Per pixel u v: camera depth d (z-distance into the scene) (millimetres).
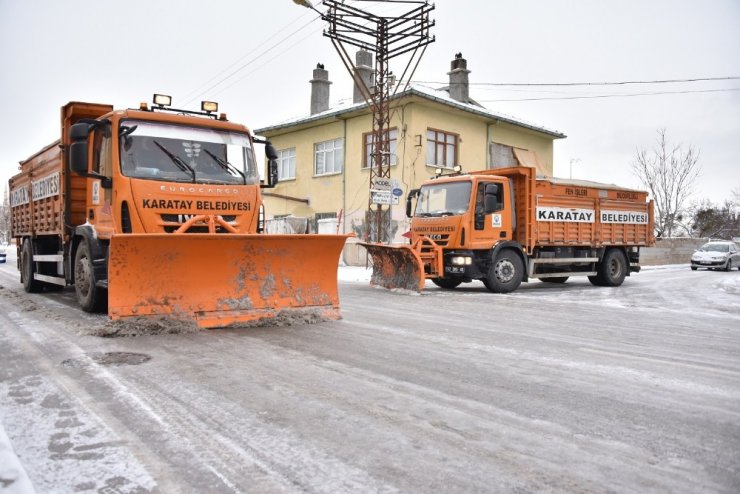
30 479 2844
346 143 25953
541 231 14695
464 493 2752
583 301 12102
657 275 23125
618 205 16969
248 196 8211
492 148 27094
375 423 3727
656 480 2928
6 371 4910
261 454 3195
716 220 46062
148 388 4438
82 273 8453
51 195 9984
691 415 4023
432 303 11102
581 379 5004
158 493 2723
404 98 22969
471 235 13445
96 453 3176
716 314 9922
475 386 4695
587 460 3178
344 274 19297
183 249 6910
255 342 6297
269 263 7590
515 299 12336
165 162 7828
